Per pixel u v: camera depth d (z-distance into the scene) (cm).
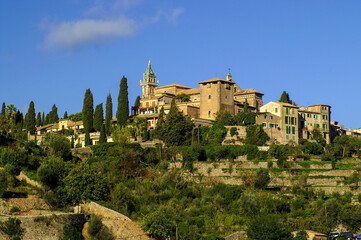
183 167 15888
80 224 10300
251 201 13025
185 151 16175
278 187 15150
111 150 16125
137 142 17525
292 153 16750
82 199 11894
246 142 17688
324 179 15550
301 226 12225
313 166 16300
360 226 12725
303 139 18725
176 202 13325
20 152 12962
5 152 12669
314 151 17825
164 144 17625
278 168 15800
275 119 18825
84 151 16888
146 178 14850
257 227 11331
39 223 9612
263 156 16512
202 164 15888
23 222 9431
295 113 19175
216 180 15450
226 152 16450
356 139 18538
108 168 15300
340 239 11994
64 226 9906
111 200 12306
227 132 17775
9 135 16888
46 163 12725
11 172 12175
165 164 15588
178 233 11125
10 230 9162
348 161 17512
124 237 10444
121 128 18612
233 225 12100
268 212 13012
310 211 12900
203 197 13688
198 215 12525
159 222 10975
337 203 12988
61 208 11525
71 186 11962
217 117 18975
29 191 11800
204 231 11706
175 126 17400
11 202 10781
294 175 15700
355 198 14438
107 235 10200
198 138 17462
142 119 19675
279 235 11138
